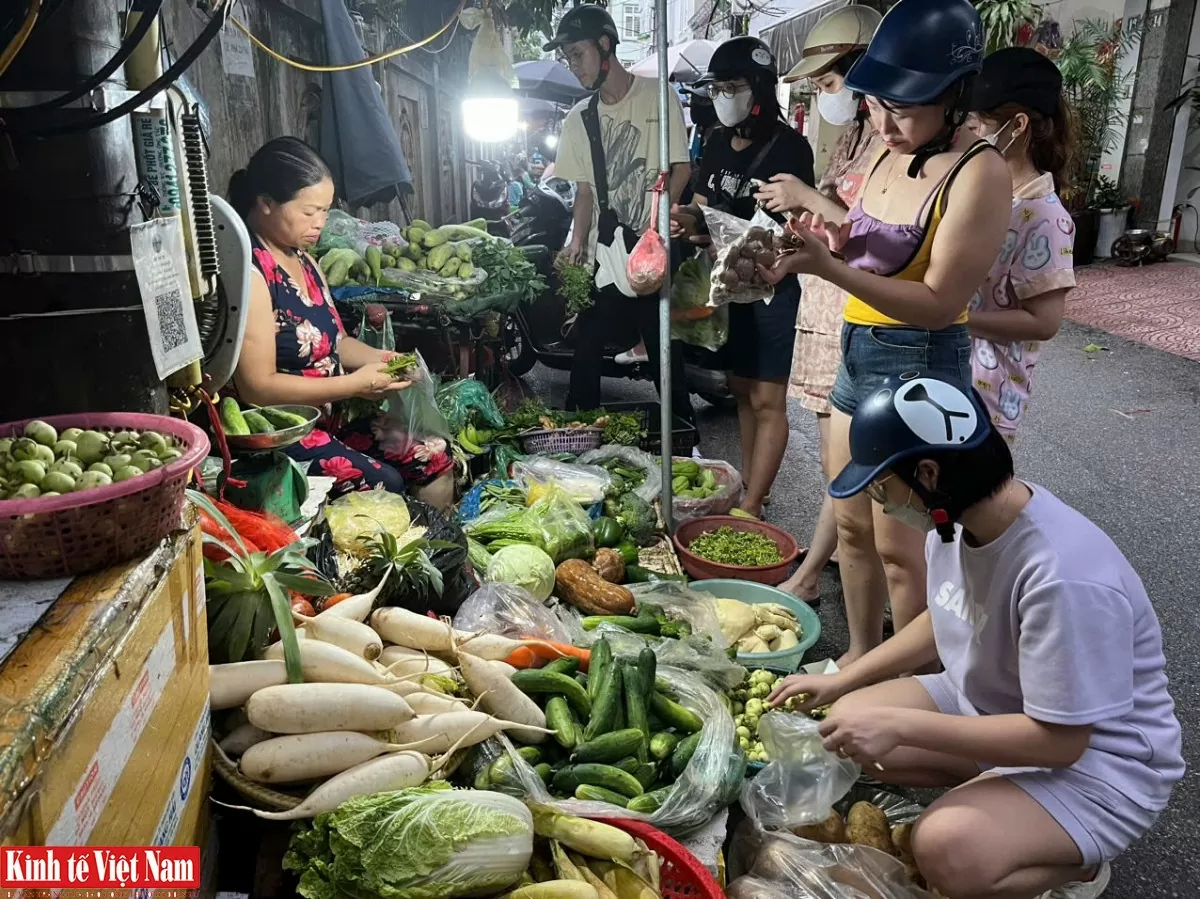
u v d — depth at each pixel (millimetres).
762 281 2855
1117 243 14047
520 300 5805
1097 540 1897
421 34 9477
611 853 1881
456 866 1699
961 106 2463
